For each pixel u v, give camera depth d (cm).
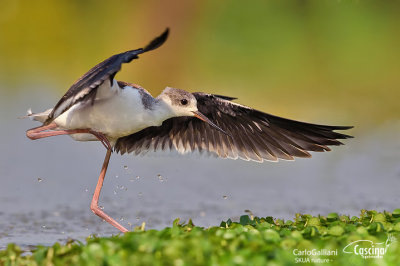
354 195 1292
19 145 1669
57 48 2562
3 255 759
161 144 1020
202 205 1230
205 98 971
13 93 2133
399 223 839
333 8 2298
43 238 1000
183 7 2375
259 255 696
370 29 2266
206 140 1018
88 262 688
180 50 2294
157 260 687
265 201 1259
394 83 2142
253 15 2328
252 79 2158
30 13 2706
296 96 2070
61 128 914
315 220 898
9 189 1311
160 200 1266
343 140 1730
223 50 2284
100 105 882
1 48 2580
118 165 1535
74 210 1185
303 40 2269
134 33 2419
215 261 687
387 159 1559
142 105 911
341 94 2088
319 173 1470
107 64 791
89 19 2627
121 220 1130
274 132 982
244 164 1573
